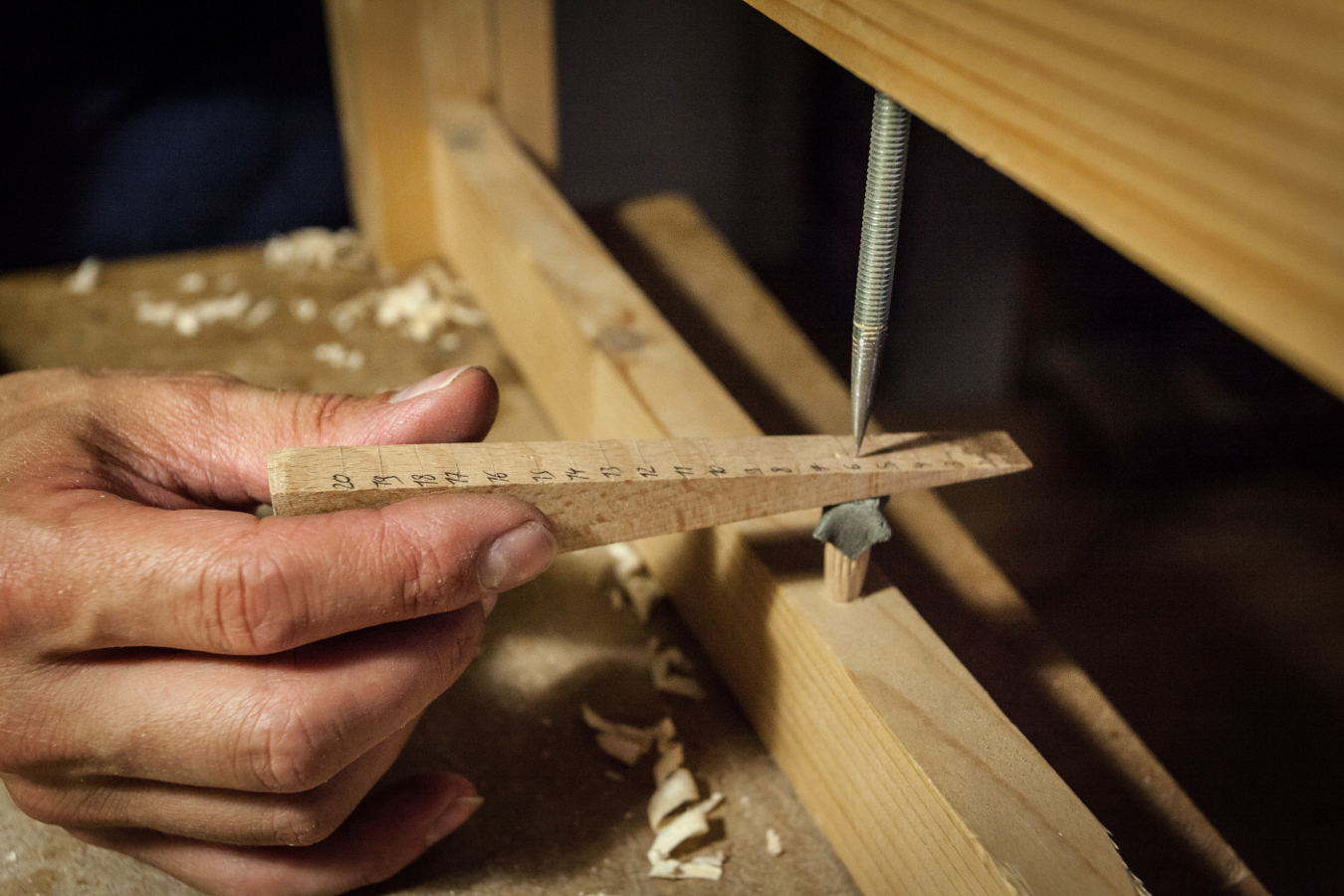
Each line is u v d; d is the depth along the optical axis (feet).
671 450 0.91
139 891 0.95
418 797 0.96
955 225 2.39
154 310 1.49
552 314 1.26
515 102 1.57
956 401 2.52
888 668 0.90
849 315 2.70
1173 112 0.58
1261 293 0.56
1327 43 0.51
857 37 0.73
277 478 0.84
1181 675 1.56
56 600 0.82
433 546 0.82
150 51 1.83
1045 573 1.74
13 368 1.37
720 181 2.83
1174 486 1.97
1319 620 1.66
